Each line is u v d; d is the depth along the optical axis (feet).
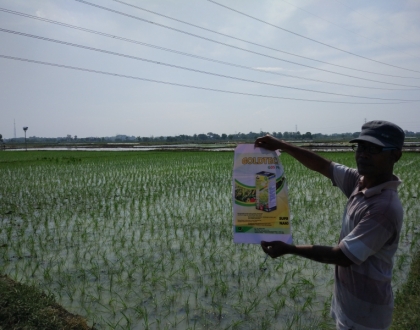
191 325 13.17
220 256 19.60
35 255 19.84
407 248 20.51
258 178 8.24
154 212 29.37
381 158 7.04
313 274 17.34
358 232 6.98
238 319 13.53
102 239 22.61
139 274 17.39
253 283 16.42
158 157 85.71
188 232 23.85
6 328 11.94
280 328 12.92
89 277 17.07
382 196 7.04
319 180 44.73
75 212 29.73
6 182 46.11
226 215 28.14
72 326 12.49
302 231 24.26
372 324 7.25
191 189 39.50
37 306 13.15
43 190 40.06
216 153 100.99
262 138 8.38
